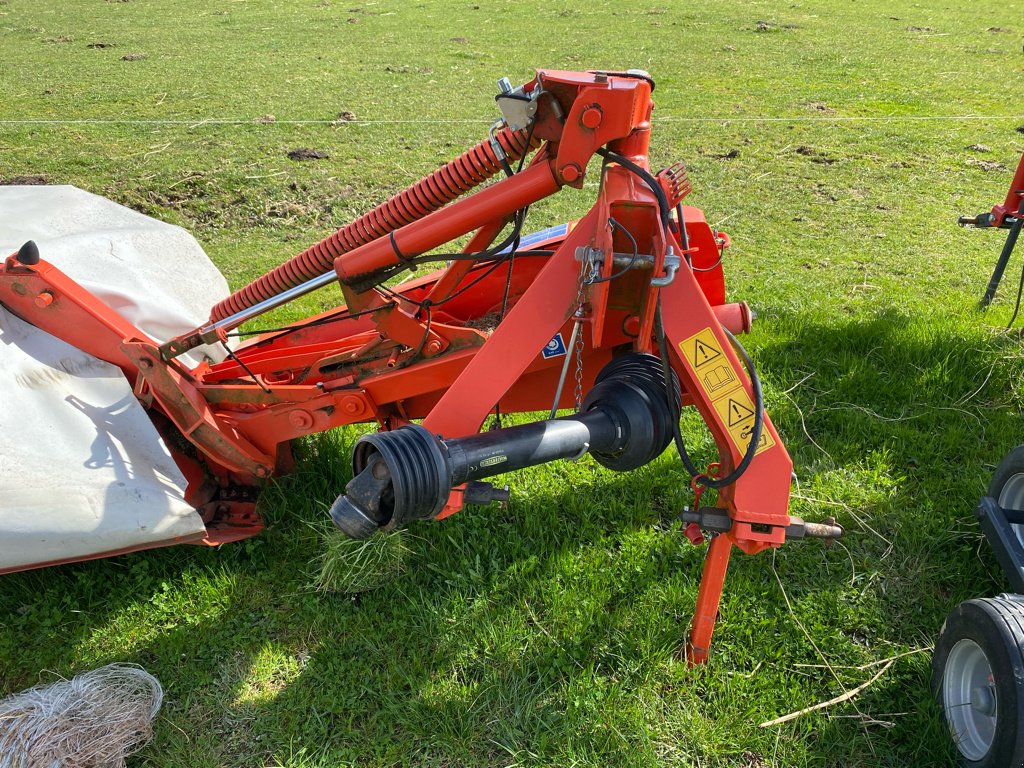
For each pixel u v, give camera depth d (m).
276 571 3.70
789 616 3.47
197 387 3.72
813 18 17.62
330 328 4.21
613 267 2.77
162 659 3.28
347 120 10.53
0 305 3.52
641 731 2.97
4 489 2.99
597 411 2.78
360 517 2.36
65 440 3.24
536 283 2.75
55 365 3.47
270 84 12.15
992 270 6.73
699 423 4.75
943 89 12.34
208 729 3.03
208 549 3.75
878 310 5.97
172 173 8.55
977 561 3.71
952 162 9.34
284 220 7.79
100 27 16.12
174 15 17.47
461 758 2.94
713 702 3.12
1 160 8.80
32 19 16.78
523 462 2.52
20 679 3.21
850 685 3.20
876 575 3.69
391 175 8.72
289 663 3.29
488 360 2.77
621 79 2.66
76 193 5.19
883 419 4.77
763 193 8.49
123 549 3.20
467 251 3.30
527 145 2.86
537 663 3.27
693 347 2.78
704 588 3.10
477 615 3.47
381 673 3.25
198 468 4.12
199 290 4.96
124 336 3.59
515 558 3.76
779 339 5.54
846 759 2.94
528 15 17.50
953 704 2.91
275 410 3.74
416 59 13.73
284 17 17.33
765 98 11.82
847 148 9.81
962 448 4.52
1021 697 2.47
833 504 4.09
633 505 4.10
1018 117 11.00
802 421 4.67
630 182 2.68
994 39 15.91
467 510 3.96
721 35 15.73
